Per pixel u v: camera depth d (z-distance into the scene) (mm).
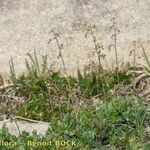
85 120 12680
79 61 15094
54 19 16219
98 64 14867
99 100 13281
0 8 16719
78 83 14219
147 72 14305
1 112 13883
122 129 12578
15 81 14469
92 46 15406
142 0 16375
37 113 13664
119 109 12836
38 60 15312
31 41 15852
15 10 16656
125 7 16250
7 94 14406
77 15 16188
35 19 16328
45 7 16562
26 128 13031
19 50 15703
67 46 15523
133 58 14938
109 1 16391
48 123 13266
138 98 13516
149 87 14023
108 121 12664
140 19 15914
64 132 12477
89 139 12289
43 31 16000
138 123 12523
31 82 14430
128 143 12141
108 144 12383
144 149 11859
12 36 16062
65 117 12859
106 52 15195
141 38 15445
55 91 14102
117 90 13914
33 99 13977
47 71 14883
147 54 15008
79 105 13664
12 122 13336
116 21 15914
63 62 14344
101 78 14109
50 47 15586
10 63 15406
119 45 15336
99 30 15734
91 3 16359
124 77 14281
